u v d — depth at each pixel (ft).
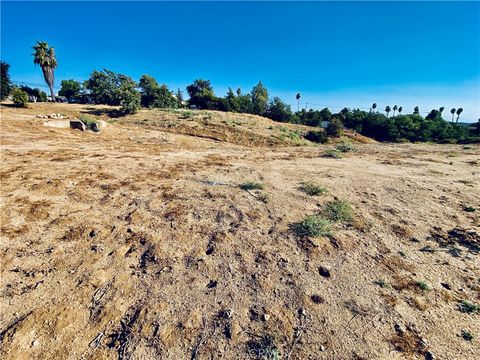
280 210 17.49
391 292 10.80
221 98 125.59
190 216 16.57
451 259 12.84
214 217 16.51
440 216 16.93
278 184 22.38
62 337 8.75
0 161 25.34
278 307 10.05
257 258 12.78
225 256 12.88
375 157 36.88
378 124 120.67
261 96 141.28
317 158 35.68
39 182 20.42
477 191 21.07
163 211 17.13
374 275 11.75
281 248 13.52
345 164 30.86
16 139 36.58
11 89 119.03
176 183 22.08
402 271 12.02
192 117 81.05
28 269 11.73
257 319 9.55
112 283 11.12
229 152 39.88
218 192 20.27
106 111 85.56
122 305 10.07
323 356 8.26
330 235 14.66
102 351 8.36
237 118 91.25
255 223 15.84
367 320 9.51
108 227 15.17
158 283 11.17
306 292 10.76
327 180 23.63
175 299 10.37
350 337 8.87
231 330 9.11
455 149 48.16
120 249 13.30
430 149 48.16
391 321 9.47
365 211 17.53
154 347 8.50
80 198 18.51
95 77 109.40
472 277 11.66
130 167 26.03
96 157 29.68
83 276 11.46
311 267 12.21
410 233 14.99
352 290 10.89
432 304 10.21
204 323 9.37
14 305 9.88
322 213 17.11
